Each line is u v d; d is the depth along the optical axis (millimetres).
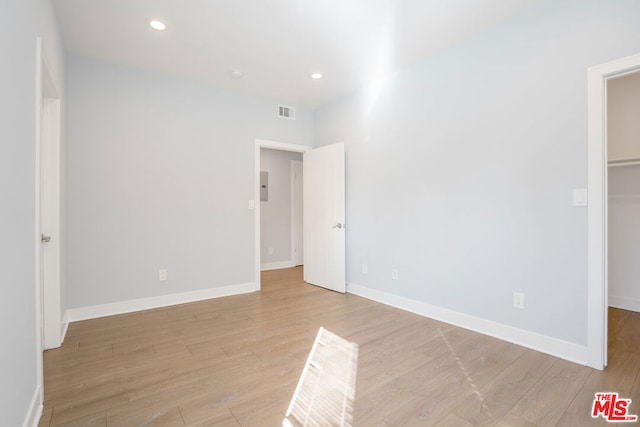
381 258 3672
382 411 1677
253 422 1591
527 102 2430
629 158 3297
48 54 2062
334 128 4359
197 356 2316
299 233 6215
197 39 2824
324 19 2531
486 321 2699
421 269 3229
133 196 3365
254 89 3994
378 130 3691
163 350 2414
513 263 2523
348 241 4133
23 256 1437
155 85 3496
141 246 3410
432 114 3104
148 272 3451
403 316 3182
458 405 1726
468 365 2166
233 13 2439
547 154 2326
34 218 1604
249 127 4172
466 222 2832
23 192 1444
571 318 2225
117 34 2730
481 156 2717
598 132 2084
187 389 1888
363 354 2344
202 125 3803
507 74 2541
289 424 1574
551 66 2301
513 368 2119
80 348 2445
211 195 3863
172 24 2586
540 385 1914
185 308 3457
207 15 2467
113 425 1567
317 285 4477
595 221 2102
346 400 1775
